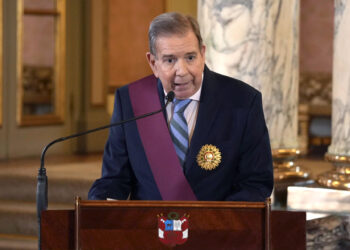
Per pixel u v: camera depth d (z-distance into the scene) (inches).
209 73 326.0
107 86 1053.8
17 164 856.9
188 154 317.7
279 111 603.5
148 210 263.9
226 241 264.2
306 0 1259.2
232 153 316.5
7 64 931.3
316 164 875.4
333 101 610.2
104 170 337.4
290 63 612.1
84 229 262.7
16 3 938.1
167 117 326.6
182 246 263.9
